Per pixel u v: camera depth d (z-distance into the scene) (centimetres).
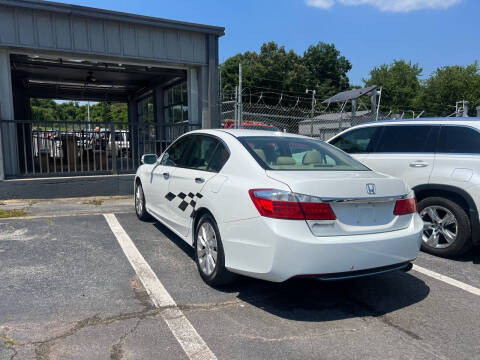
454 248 489
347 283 415
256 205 326
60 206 758
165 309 340
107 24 858
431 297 382
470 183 469
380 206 346
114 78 1273
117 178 884
